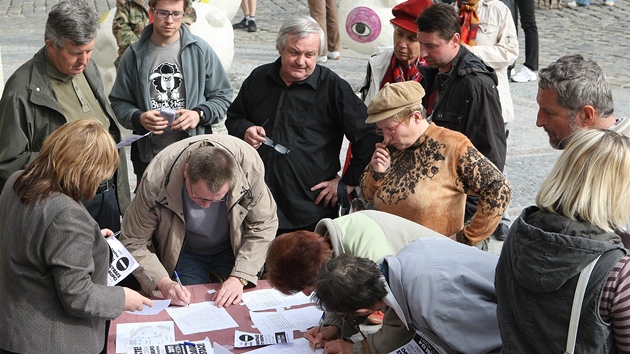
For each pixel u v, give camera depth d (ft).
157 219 12.29
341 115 13.76
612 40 37.04
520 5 29.60
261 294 12.24
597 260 7.29
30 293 9.46
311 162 13.85
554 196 7.62
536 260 7.50
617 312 7.25
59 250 9.19
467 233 12.04
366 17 25.12
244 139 13.84
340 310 9.12
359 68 31.96
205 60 15.21
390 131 11.89
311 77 13.80
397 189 12.03
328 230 10.66
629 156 7.40
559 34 38.24
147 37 15.02
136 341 10.62
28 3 44.98
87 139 9.27
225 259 13.35
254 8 38.55
